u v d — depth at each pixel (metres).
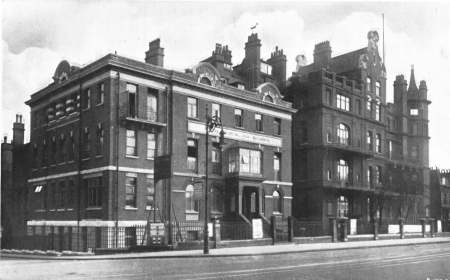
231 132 39.78
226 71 46.16
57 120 39.16
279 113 44.50
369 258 22.69
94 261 21.67
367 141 52.97
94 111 34.41
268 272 16.14
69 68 38.34
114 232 31.70
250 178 38.34
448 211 64.56
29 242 35.59
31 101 42.91
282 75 51.41
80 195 34.88
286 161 44.44
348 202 49.81
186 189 36.31
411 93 63.12
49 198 39.16
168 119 35.66
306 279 14.53
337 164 48.56
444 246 33.66
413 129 62.16
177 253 25.50
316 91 47.81
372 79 54.84
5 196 47.16
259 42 47.16
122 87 33.47
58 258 24.98
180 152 35.97
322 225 39.97
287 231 37.09
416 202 58.62
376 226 41.72
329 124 48.03
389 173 55.47
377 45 56.06
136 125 33.88
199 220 36.66
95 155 33.81
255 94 42.31
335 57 55.81
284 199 43.44
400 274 16.30
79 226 34.38
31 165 42.69
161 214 34.41
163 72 35.78
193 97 37.62
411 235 45.81
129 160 33.25
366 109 53.19
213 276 14.91
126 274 15.62
